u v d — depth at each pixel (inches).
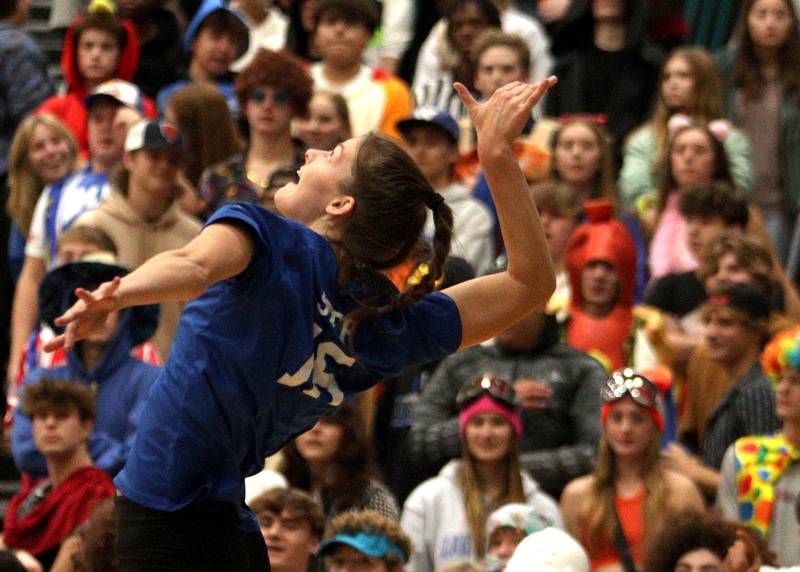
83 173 759.1
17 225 777.6
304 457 592.7
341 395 333.7
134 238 680.4
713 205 725.3
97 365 616.1
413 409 654.5
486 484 585.9
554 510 583.5
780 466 589.9
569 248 687.7
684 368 679.1
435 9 949.8
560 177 774.5
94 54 839.7
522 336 629.9
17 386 664.4
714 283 679.1
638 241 756.0
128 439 605.3
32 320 741.9
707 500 615.8
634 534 572.4
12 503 618.8
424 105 848.9
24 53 862.5
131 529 319.6
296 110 751.1
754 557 500.1
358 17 848.3
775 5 865.5
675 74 836.6
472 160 810.2
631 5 898.7
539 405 618.8
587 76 898.1
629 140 840.9
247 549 329.7
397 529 513.3
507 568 450.9
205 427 316.2
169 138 685.3
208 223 313.1
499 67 813.9
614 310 679.1
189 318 320.2
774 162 862.5
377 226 329.1
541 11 992.2
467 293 350.3
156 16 894.4
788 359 590.2
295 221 326.6
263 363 317.7
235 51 874.8
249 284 315.0
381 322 336.8
